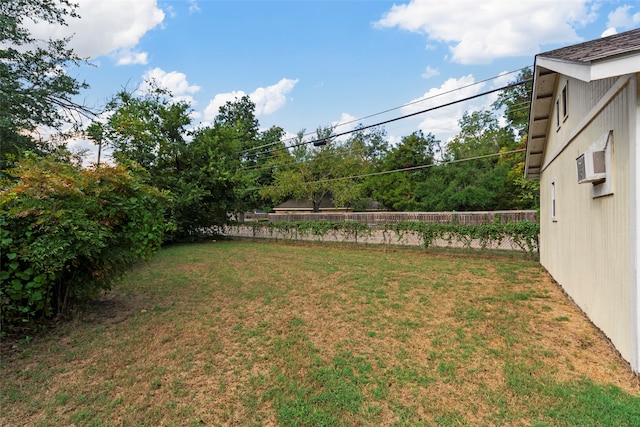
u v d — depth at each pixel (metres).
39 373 3.08
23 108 9.21
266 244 14.84
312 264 8.98
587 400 2.54
